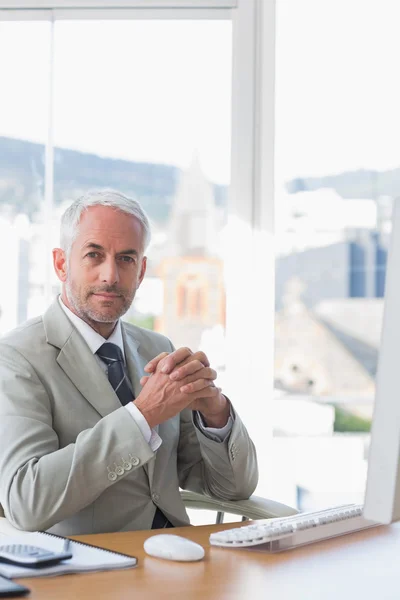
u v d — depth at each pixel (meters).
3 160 2.85
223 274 2.89
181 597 1.07
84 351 1.78
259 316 2.87
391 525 1.55
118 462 1.52
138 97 2.88
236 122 2.87
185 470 2.00
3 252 2.84
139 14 2.87
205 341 2.88
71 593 1.07
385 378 1.03
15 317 2.84
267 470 2.84
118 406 1.76
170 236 2.88
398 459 1.02
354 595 1.09
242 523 1.58
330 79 2.96
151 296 2.88
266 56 2.87
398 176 2.99
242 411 2.86
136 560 1.23
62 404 1.73
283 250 2.95
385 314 1.04
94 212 1.82
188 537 1.44
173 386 1.58
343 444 2.97
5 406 1.67
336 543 1.39
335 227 2.97
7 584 1.07
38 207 2.85
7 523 1.58
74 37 2.87
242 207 2.86
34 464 1.56
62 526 1.67
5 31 2.86
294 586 1.13
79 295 1.82
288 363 2.95
